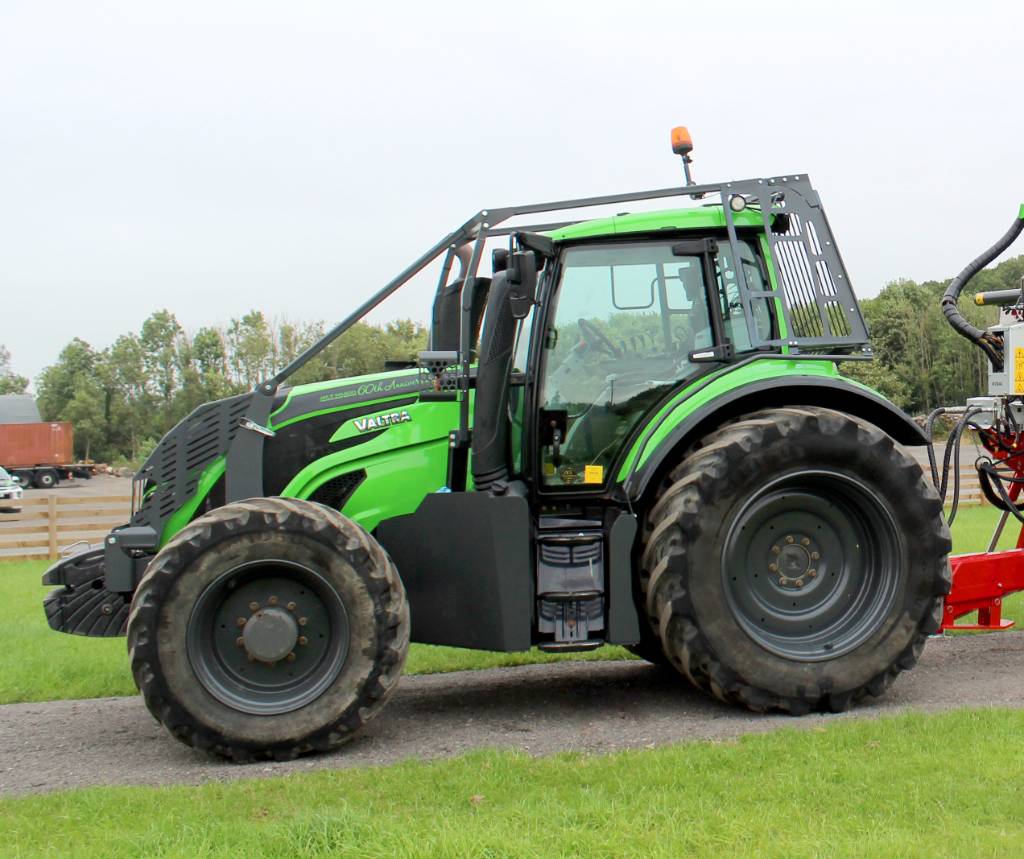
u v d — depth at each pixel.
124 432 66.31
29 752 5.27
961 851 3.26
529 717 5.62
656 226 5.71
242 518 5.00
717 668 5.39
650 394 5.70
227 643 5.07
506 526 5.28
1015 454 6.78
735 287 5.79
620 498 5.61
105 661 7.56
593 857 3.32
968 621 8.00
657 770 4.22
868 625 5.55
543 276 5.71
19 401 45.41
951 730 4.72
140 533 5.62
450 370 5.62
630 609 5.38
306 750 5.00
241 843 3.53
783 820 3.61
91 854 3.49
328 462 5.71
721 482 5.36
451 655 7.46
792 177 5.79
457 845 3.36
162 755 5.17
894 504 5.55
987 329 6.87
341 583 5.02
